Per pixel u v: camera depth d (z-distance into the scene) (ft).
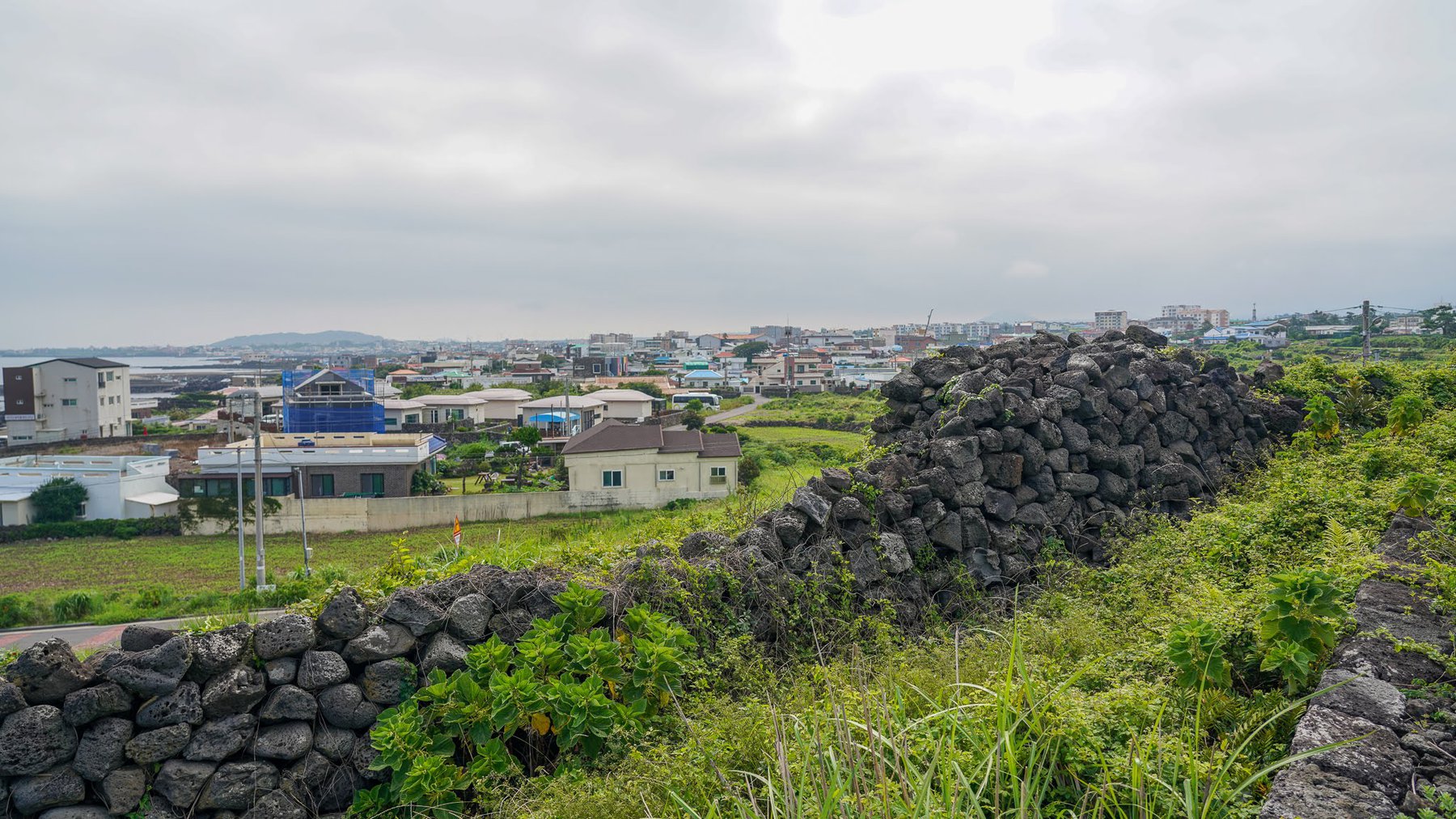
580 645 14.12
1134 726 10.31
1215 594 13.75
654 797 11.29
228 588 70.85
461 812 13.00
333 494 106.93
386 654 14.12
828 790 9.36
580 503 99.40
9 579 75.92
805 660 16.70
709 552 17.70
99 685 12.60
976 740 10.05
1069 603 18.45
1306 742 8.61
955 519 21.04
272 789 13.24
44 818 12.23
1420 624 10.94
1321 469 23.15
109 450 156.04
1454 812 7.20
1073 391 24.32
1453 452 22.07
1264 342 123.34
